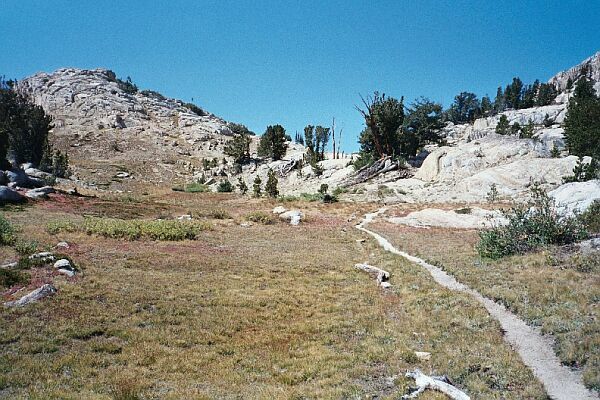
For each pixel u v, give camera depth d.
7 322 17.28
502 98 178.75
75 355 15.29
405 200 70.69
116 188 96.12
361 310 22.06
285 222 52.31
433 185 76.25
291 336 18.62
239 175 115.56
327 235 44.66
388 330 18.91
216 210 59.84
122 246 32.34
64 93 187.62
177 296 22.39
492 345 15.38
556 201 36.62
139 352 16.02
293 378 14.62
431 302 21.55
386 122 94.19
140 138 158.12
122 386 13.27
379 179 87.06
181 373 14.73
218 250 34.31
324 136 122.81
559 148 86.25
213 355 16.39
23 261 24.02
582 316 16.42
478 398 12.05
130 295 21.59
